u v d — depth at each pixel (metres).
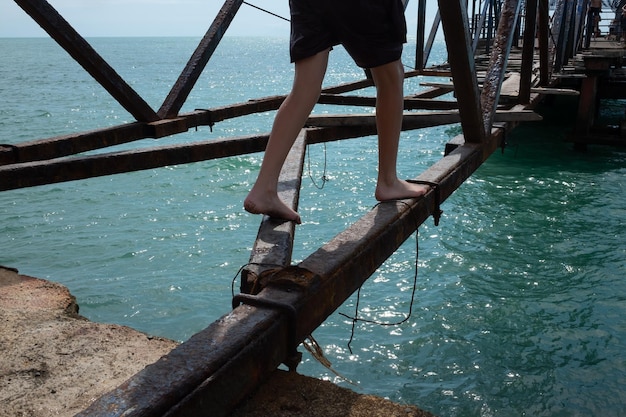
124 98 5.02
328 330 5.24
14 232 8.34
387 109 2.82
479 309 5.50
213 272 6.74
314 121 5.36
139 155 4.36
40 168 3.91
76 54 4.58
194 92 36.72
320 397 1.82
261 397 1.80
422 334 5.12
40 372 2.37
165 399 1.35
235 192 10.56
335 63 88.81
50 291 3.15
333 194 10.13
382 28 2.58
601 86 14.34
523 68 7.31
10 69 64.38
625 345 4.80
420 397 4.27
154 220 8.84
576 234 7.46
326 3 2.45
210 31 5.96
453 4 3.70
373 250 2.44
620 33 21.84
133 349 2.57
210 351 1.55
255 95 34.66
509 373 4.51
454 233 7.59
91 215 9.12
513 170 11.09
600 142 12.47
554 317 5.33
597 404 4.10
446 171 3.56
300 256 7.23
